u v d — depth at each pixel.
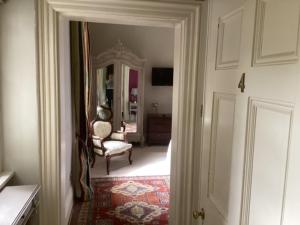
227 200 1.25
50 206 1.60
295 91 0.75
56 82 1.53
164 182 3.78
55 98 1.54
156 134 5.85
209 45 1.49
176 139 1.75
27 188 1.45
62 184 1.69
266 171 0.91
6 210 1.21
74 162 3.13
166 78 5.84
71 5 1.47
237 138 1.12
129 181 3.80
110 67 5.41
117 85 5.45
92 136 4.25
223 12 1.30
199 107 1.67
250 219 1.02
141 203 3.13
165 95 6.09
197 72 1.64
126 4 1.51
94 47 5.63
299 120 0.73
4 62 1.45
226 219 1.25
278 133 0.84
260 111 0.95
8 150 1.51
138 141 5.75
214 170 1.42
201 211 1.60
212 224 1.43
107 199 3.22
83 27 3.18
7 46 1.44
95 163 4.61
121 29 5.70
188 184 1.75
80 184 3.13
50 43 1.49
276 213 0.85
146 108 6.07
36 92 1.49
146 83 6.00
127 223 2.71
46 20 1.46
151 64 5.94
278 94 0.83
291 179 0.76
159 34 5.85
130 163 4.58
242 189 1.08
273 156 0.87
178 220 1.79
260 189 0.95
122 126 5.54
